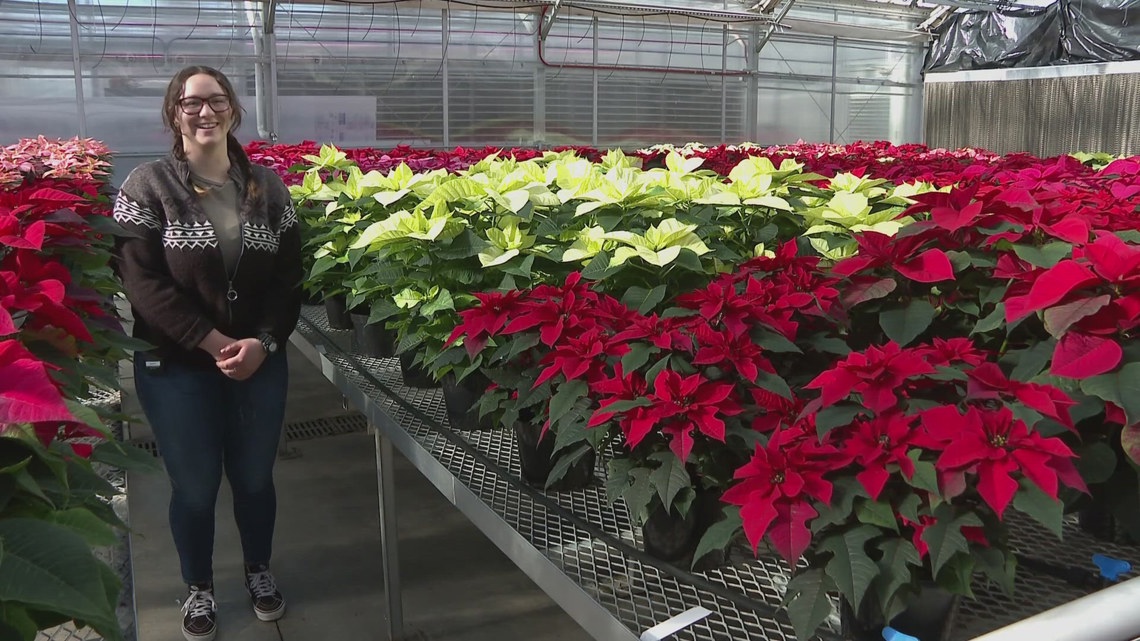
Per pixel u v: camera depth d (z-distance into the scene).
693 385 1.27
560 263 2.08
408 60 11.42
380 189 2.73
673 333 1.40
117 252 2.20
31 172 3.60
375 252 2.54
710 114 13.55
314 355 2.82
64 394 1.19
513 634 2.62
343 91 11.17
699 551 1.13
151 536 3.24
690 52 13.21
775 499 1.07
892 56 14.87
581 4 11.71
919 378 1.21
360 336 2.69
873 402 1.12
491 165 2.89
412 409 2.17
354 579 2.96
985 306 1.60
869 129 15.03
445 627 2.65
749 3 12.95
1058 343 1.15
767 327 1.47
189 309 2.19
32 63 9.45
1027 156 4.59
